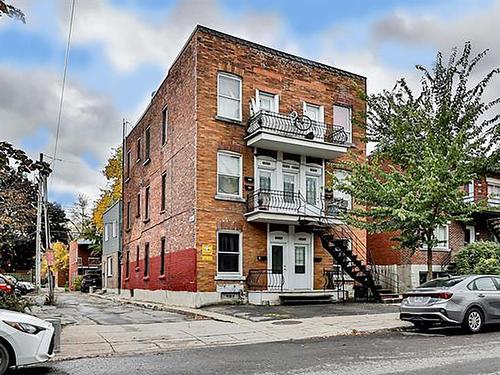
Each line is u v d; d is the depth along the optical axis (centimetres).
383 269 2694
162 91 2622
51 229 6694
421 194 1513
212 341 1248
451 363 894
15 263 5531
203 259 2025
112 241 3881
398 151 1750
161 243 2506
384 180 1909
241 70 2211
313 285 2252
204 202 2059
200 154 2077
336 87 2447
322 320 1571
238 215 2123
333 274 2286
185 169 2189
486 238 2942
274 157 2238
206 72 2133
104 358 1038
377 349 1073
